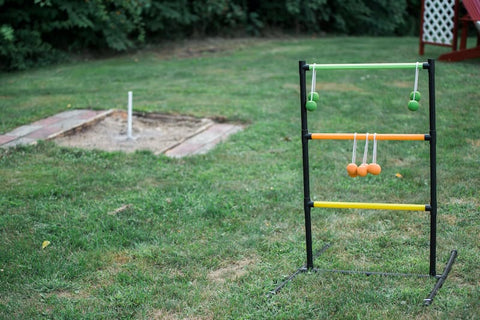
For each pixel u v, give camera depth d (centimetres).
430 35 1276
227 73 1175
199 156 657
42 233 466
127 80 1128
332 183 566
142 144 722
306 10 1833
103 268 414
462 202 507
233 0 1778
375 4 2041
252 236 457
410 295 360
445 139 680
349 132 726
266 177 591
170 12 1536
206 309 358
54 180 589
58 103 911
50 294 380
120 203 528
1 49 1265
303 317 344
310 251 400
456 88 942
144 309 358
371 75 1085
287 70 1183
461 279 382
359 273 391
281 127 761
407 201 514
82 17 1353
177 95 970
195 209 511
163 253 433
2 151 674
